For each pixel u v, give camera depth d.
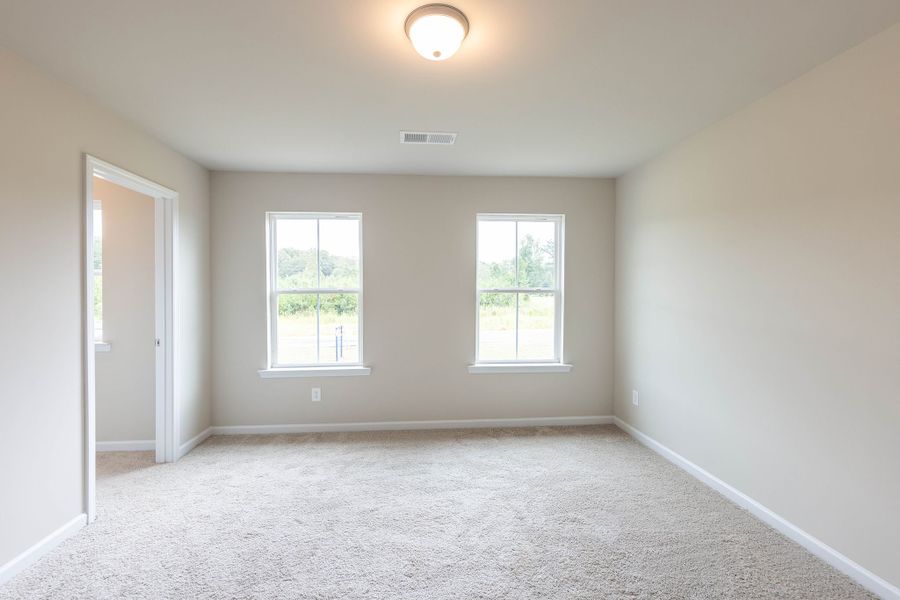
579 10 1.64
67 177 2.21
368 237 3.92
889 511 1.76
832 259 1.98
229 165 3.64
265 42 1.85
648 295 3.54
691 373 2.99
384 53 1.94
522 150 3.28
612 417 4.13
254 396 3.86
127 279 3.46
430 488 2.79
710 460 2.81
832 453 1.99
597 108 2.54
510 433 3.86
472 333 4.02
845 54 1.92
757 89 2.29
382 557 2.06
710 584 1.87
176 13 1.65
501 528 2.31
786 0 1.57
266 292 3.85
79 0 1.56
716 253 2.74
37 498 2.03
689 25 1.74
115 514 2.46
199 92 2.32
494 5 1.61
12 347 1.91
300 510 2.51
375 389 3.96
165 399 3.21
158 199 3.19
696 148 2.92
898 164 1.72
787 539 2.20
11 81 1.91
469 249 4.01
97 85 2.23
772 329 2.31
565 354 4.10
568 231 4.08
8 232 1.89
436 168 3.76
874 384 1.82
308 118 2.67
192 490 2.76
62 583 1.87
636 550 2.12
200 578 1.91
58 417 2.15
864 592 1.82
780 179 2.26
